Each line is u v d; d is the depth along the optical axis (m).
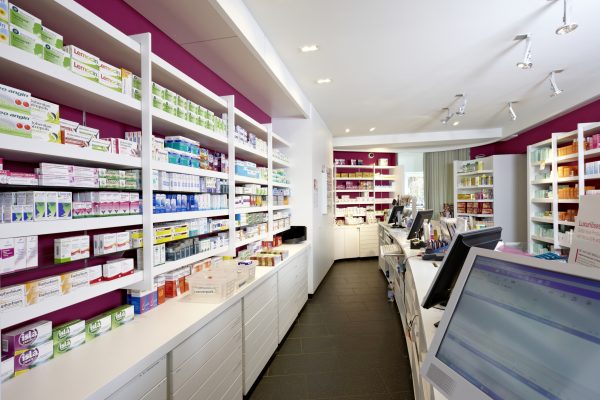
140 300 1.72
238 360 2.12
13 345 1.14
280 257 3.14
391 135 7.49
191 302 1.92
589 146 4.05
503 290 0.73
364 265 6.99
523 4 2.50
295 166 4.73
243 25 2.36
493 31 2.90
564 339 0.58
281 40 2.99
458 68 3.73
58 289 1.25
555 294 0.62
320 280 5.34
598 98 4.41
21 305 1.12
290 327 3.48
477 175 7.22
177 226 2.00
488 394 0.65
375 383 2.43
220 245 2.54
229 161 2.68
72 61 1.33
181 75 2.00
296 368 2.67
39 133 1.19
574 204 5.03
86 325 1.41
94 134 1.45
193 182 2.20
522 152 6.72
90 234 1.67
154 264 1.81
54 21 1.34
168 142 2.08
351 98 4.73
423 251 3.05
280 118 4.82
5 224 1.07
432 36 2.98
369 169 8.79
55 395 1.03
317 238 5.09
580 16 2.68
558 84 4.32
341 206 8.43
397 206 5.87
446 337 0.82
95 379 1.12
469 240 1.45
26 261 1.14
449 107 5.29
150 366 1.31
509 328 0.68
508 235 6.56
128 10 1.96
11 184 1.11
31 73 1.17
